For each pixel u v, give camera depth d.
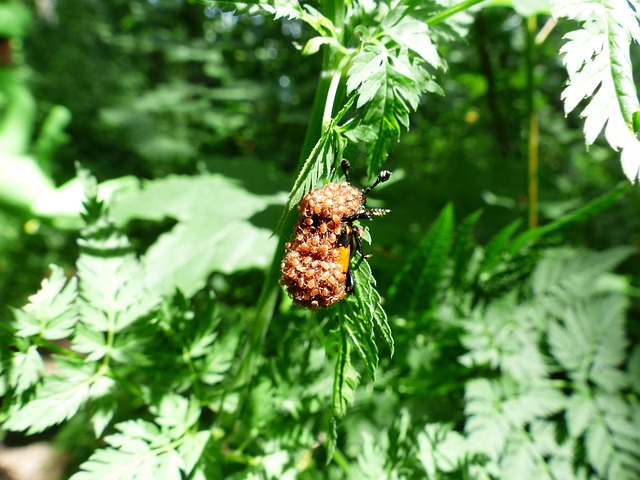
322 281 0.06
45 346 0.07
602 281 0.15
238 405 0.08
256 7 0.06
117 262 0.08
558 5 0.05
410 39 0.06
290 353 0.09
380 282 0.12
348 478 0.09
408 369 0.10
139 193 0.14
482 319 0.10
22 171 0.15
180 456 0.07
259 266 0.12
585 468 0.09
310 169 0.05
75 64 0.48
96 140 0.41
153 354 0.08
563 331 0.10
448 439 0.09
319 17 0.06
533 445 0.09
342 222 0.06
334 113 0.06
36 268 0.30
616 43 0.05
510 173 0.18
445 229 0.09
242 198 0.14
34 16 0.48
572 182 0.26
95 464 0.07
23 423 0.07
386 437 0.09
